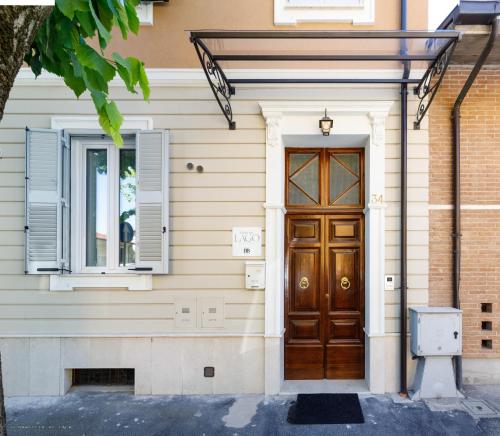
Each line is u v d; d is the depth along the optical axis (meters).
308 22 4.38
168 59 4.39
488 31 3.88
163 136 4.25
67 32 2.29
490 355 4.43
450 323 4.07
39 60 2.63
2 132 4.34
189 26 4.39
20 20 1.86
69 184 4.38
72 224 4.45
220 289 4.32
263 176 4.36
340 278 4.66
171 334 4.27
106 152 4.60
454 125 4.40
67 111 4.37
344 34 3.32
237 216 4.36
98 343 4.28
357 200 4.69
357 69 4.34
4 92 1.94
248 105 4.38
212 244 4.34
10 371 4.25
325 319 4.64
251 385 4.26
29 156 4.20
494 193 4.46
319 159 4.72
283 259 4.52
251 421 3.67
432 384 4.09
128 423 3.66
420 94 4.36
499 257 4.45
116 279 4.30
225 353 4.28
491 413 3.77
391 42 4.26
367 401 4.05
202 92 4.39
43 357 4.27
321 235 4.68
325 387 4.38
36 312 4.29
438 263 4.42
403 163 4.27
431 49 4.05
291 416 3.75
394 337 4.29
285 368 4.61
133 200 4.57
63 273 4.29
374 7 4.34
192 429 3.55
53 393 4.25
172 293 4.31
